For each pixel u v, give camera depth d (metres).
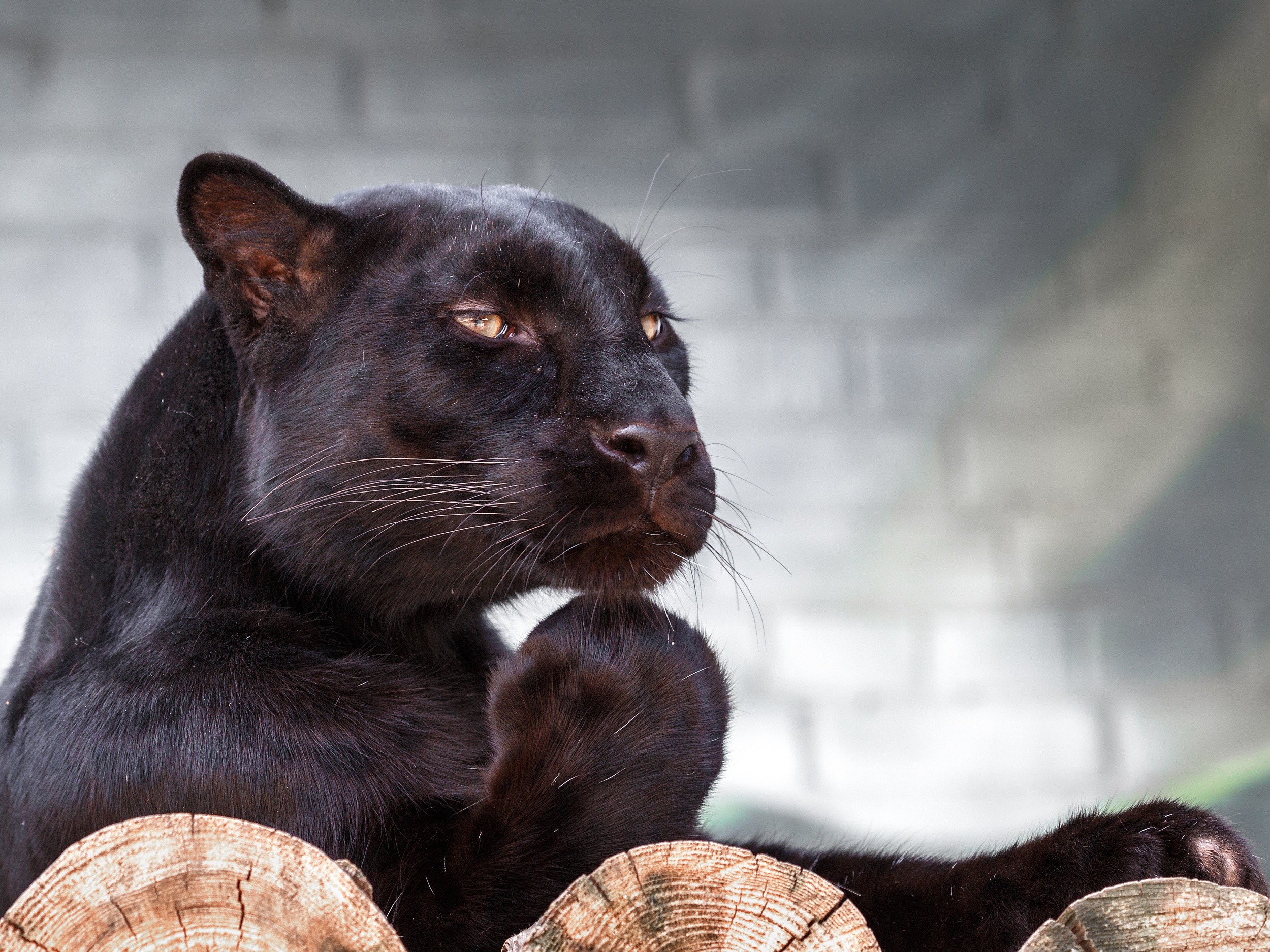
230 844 1.92
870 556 9.71
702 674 2.69
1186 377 10.20
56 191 9.07
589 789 2.49
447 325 3.08
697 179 9.92
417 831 2.64
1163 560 9.96
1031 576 9.84
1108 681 9.76
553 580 3.02
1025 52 10.37
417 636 3.39
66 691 2.83
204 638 2.86
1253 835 9.20
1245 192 10.39
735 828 5.82
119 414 3.22
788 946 2.04
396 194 3.34
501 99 9.70
